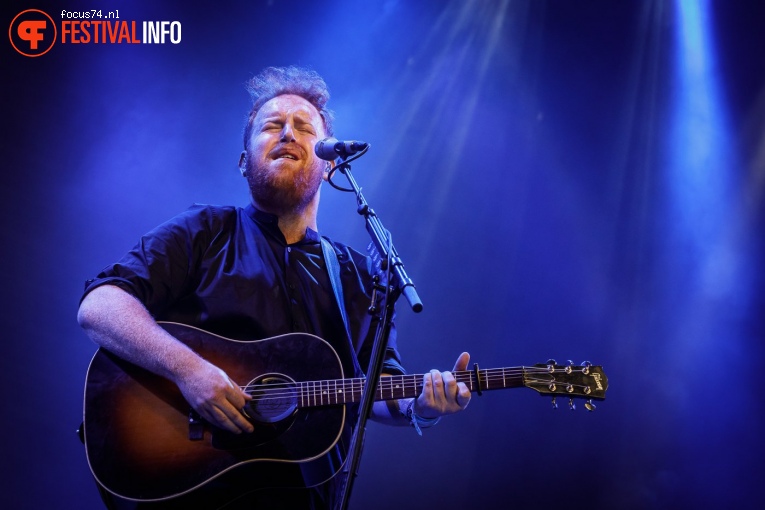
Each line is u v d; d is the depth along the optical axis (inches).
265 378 108.0
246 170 132.4
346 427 111.2
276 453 102.7
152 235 115.2
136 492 98.0
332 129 142.6
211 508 101.3
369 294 127.1
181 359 100.3
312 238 128.2
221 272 115.6
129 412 102.1
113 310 102.8
